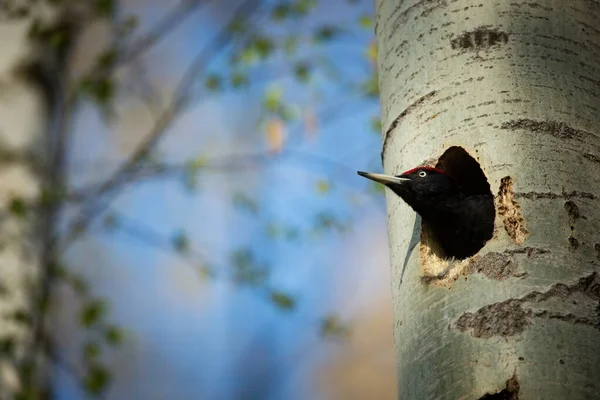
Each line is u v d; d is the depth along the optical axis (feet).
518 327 29.01
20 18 60.54
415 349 30.53
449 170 37.93
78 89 59.06
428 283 31.35
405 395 30.32
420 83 33.40
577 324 28.96
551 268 29.78
